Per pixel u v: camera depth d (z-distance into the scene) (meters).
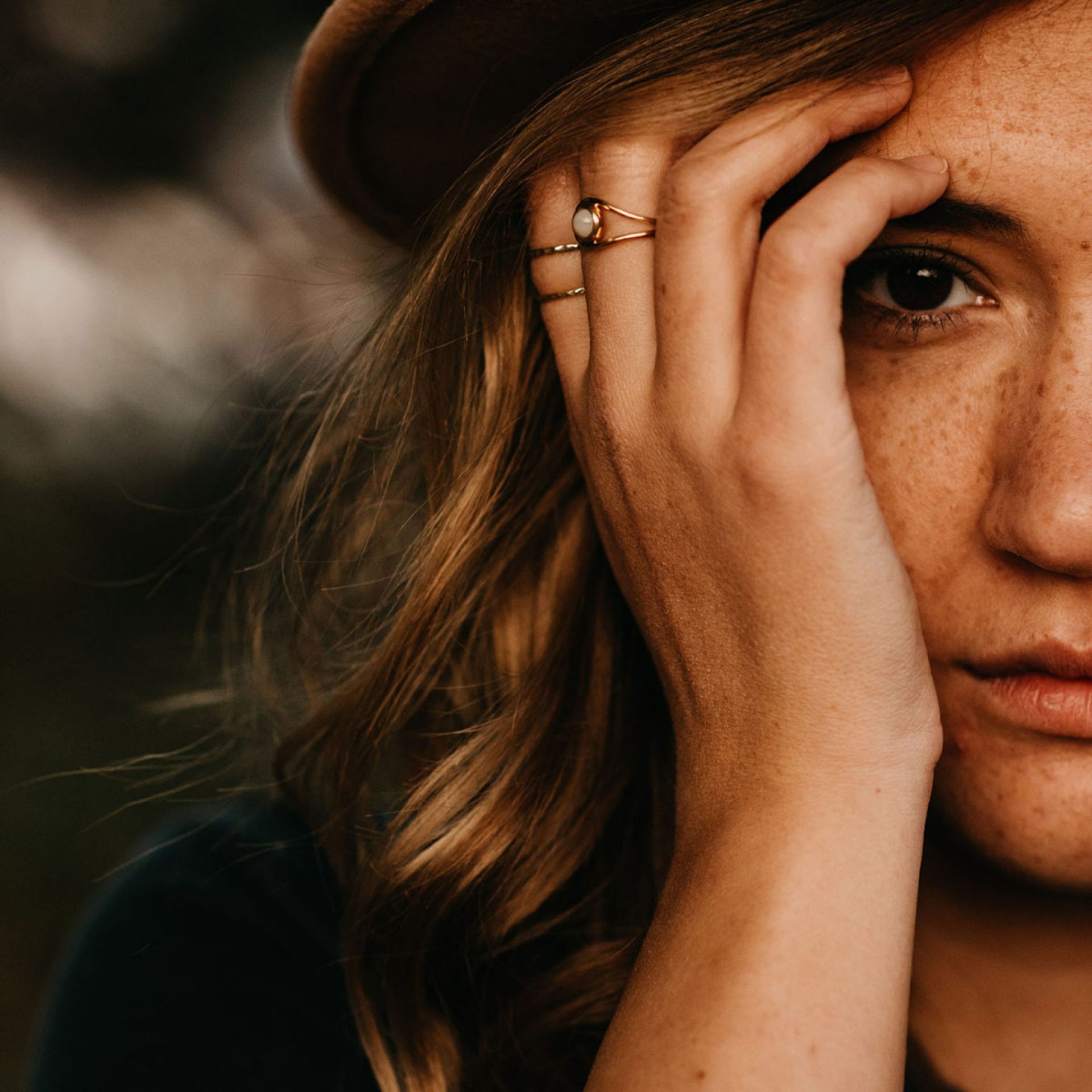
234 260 3.68
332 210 1.18
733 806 0.74
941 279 0.76
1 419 3.52
